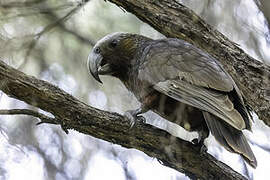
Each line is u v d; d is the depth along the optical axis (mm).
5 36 11891
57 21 12398
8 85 9703
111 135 10539
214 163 11039
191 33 11453
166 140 10688
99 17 14062
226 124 10086
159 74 10945
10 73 9695
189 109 10672
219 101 10125
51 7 12672
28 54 11977
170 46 11367
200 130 11031
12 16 11719
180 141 10883
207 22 12203
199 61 10852
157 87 10836
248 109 11352
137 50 11992
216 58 11422
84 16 13914
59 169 13039
